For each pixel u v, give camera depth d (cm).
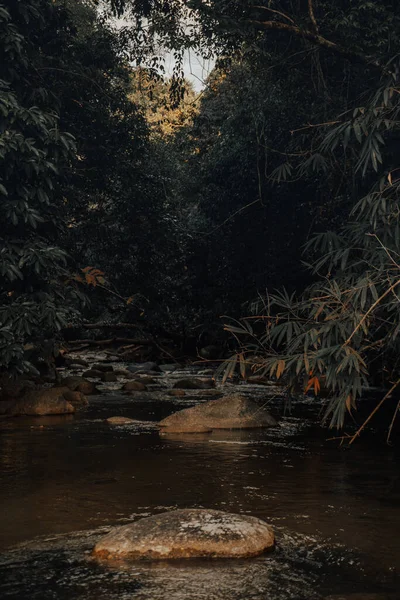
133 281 1939
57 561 414
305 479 632
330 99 1177
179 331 2245
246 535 434
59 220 1134
